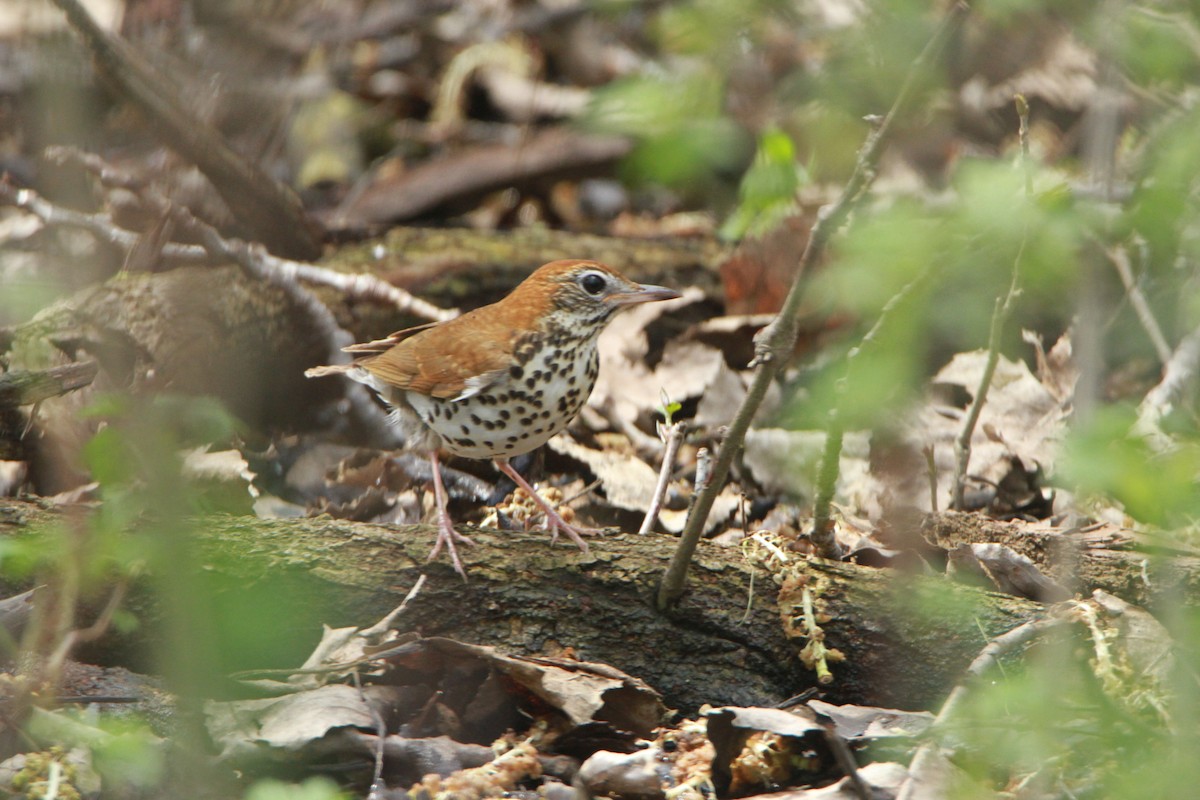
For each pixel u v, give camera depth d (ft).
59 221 44.24
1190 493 21.01
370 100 67.00
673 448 34.63
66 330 40.04
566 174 59.47
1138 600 30.35
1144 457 22.17
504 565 29.19
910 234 26.40
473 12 70.23
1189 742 21.22
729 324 47.19
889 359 26.91
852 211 29.60
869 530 36.35
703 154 30.89
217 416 23.25
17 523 28.27
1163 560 26.84
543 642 29.09
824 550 30.58
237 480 35.96
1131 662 27.43
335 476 40.75
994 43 48.39
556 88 65.41
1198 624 24.31
